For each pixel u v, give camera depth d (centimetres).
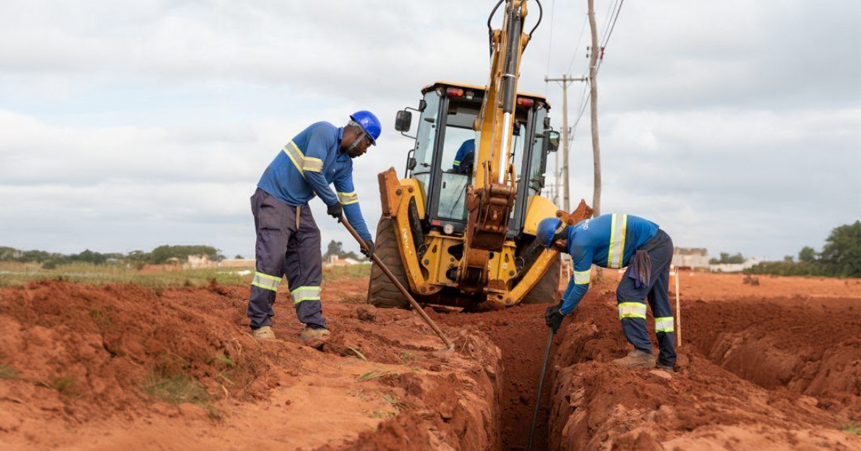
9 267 1038
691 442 449
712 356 973
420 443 416
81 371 394
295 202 655
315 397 493
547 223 779
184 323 495
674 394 568
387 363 637
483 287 1176
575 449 571
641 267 708
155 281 938
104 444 346
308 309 671
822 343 805
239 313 758
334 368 578
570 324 1044
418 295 1265
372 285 1252
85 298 456
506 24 1006
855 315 1025
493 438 682
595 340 841
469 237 1040
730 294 1978
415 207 1229
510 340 1050
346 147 671
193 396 425
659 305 732
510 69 988
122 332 444
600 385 612
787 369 799
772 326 938
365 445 378
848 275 5016
